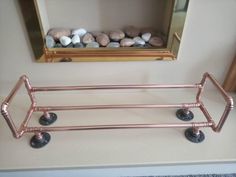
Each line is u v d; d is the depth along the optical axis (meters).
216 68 0.99
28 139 0.85
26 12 0.78
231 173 0.86
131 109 0.98
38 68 0.95
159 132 0.88
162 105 0.90
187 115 0.94
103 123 0.91
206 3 0.80
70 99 1.03
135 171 0.82
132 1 0.91
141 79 1.02
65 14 0.93
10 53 0.89
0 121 0.92
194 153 0.81
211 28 0.87
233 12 0.83
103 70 0.98
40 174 0.80
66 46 0.91
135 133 0.88
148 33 0.95
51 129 0.79
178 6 0.79
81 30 0.96
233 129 0.90
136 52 0.90
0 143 0.84
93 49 0.89
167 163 0.79
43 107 0.89
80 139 0.85
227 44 0.92
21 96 1.03
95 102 1.01
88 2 0.90
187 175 0.86
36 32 0.83
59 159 0.79
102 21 0.96
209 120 0.83
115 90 1.06
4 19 0.80
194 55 0.94
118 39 0.94
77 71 0.97
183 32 0.87
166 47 0.90
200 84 0.89
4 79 0.98
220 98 1.04
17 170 0.77
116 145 0.83
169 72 1.00
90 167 0.78
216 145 0.84
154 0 0.91
